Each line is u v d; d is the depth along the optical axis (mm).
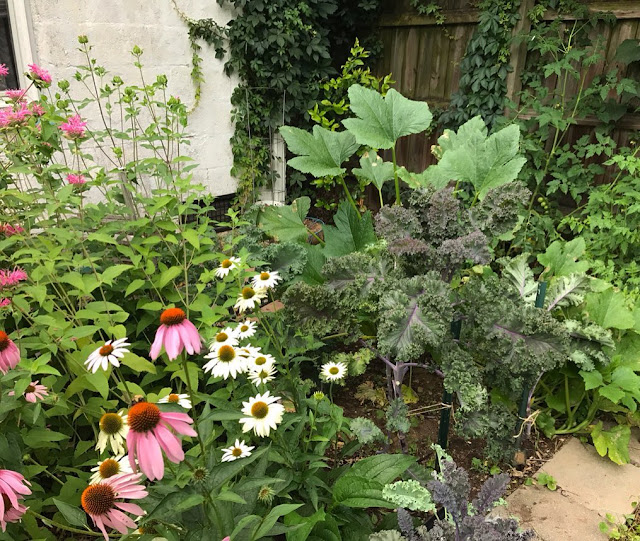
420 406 2510
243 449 1430
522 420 2154
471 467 2156
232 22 4754
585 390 2320
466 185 4277
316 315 2127
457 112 4727
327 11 4988
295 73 5012
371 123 3025
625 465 2209
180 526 1244
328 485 1763
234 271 1963
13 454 1358
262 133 5250
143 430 910
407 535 1451
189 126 4766
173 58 4531
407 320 1933
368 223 2871
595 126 4168
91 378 1546
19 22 3693
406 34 5176
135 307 2246
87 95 4117
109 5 4055
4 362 1213
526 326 1913
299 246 2615
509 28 4281
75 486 1521
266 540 1407
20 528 1466
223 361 1431
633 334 2453
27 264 2035
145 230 2395
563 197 4387
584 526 1892
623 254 3434
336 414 1718
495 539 1333
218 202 5211
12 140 2303
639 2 3814
